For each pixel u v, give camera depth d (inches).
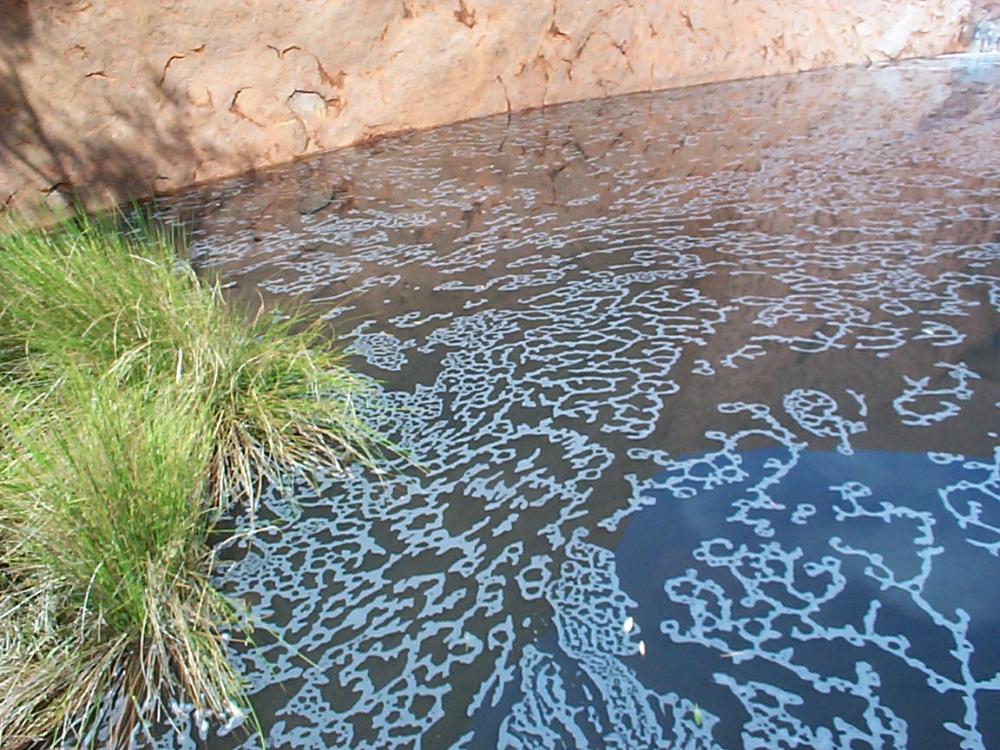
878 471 95.2
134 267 113.1
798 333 125.2
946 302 130.6
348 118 227.1
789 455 99.0
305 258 161.6
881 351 118.7
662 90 282.8
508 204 185.8
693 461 99.2
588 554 86.6
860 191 180.4
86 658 73.8
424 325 134.3
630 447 102.3
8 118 168.2
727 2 282.2
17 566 77.6
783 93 272.2
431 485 97.7
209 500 91.7
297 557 88.1
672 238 162.7
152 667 72.2
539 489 96.1
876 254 149.0
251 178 207.6
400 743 68.5
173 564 79.9
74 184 180.5
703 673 72.8
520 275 150.6
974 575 80.7
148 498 79.4
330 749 68.1
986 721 67.1
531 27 247.9
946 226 158.7
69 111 177.0
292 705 72.1
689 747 66.7
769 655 74.0
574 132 236.4
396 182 202.1
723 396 111.1
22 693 69.8
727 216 171.9
